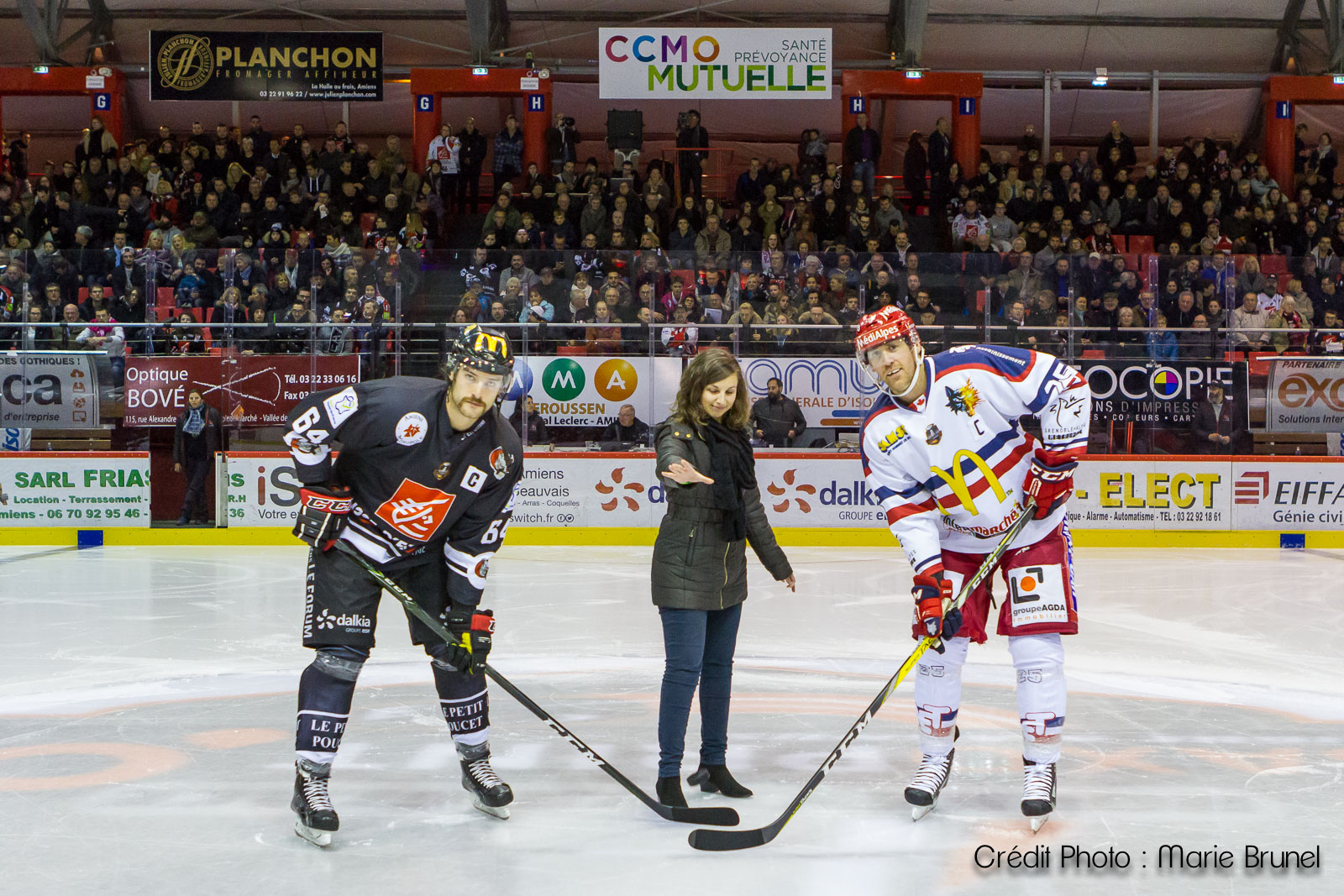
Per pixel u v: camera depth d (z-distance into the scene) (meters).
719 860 3.18
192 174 16.72
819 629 7.16
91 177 16.64
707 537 3.67
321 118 20.00
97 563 10.80
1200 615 7.95
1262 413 12.53
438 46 17.72
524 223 15.49
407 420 3.27
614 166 17.08
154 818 3.54
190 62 16.69
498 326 12.57
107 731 4.67
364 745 4.42
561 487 12.64
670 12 17.88
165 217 16.08
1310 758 4.27
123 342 12.62
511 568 10.45
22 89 17.91
